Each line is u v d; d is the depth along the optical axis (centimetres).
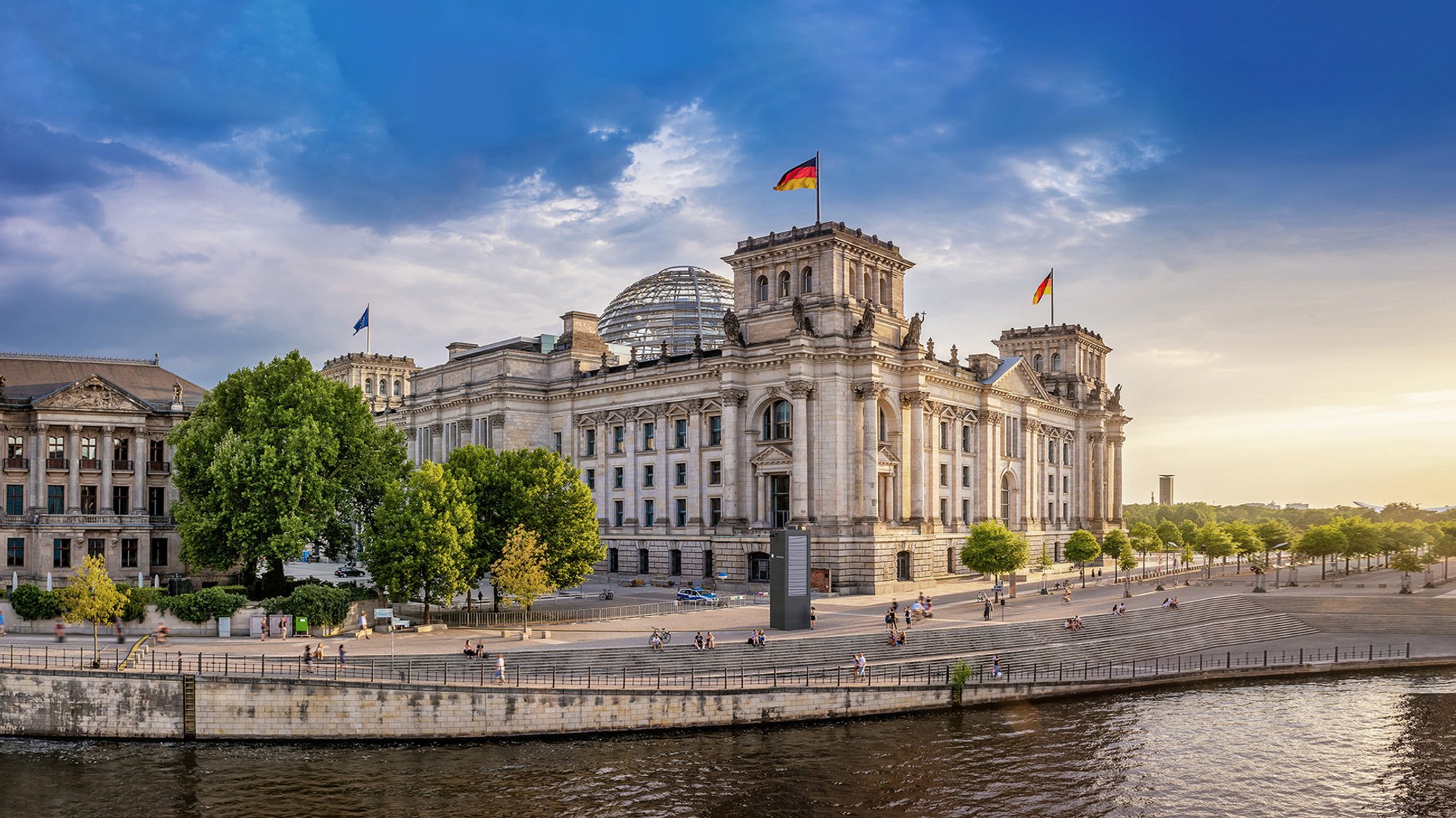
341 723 6775
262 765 6350
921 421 13625
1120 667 9069
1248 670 9256
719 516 13950
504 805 5719
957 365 15450
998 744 6938
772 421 13462
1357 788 6234
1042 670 8725
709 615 10144
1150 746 6988
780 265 13538
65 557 11150
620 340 18800
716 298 19200
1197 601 11856
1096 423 19812
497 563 9094
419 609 10244
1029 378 17488
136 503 11462
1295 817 5759
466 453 10819
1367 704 8281
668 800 5828
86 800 5762
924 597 10869
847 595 12356
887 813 5703
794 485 12769
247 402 10125
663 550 14325
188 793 5878
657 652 7856
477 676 7200
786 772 6312
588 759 6494
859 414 12888
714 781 6134
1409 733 7381
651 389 14775
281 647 8031
